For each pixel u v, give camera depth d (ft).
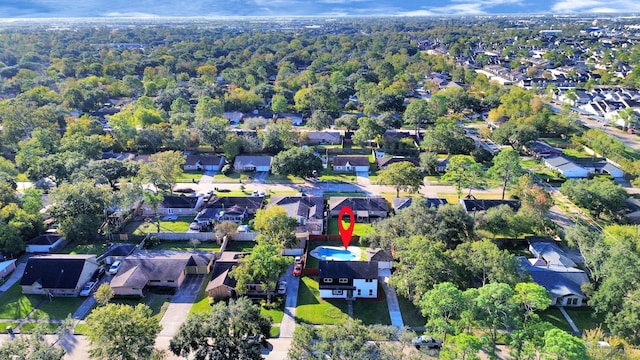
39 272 251.19
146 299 245.24
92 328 176.24
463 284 219.20
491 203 339.77
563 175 412.57
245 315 185.47
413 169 351.05
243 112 630.33
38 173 357.41
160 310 235.61
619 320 195.52
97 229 306.55
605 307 207.41
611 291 206.49
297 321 225.76
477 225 295.07
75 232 292.20
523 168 433.89
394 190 391.86
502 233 304.50
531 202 309.83
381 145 492.13
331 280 244.42
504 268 220.23
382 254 271.08
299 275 265.54
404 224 275.80
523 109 552.82
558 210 348.79
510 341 187.83
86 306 239.71
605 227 296.71
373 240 284.41
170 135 482.69
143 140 467.52
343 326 177.58
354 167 437.17
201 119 515.09
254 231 313.73
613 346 178.70
